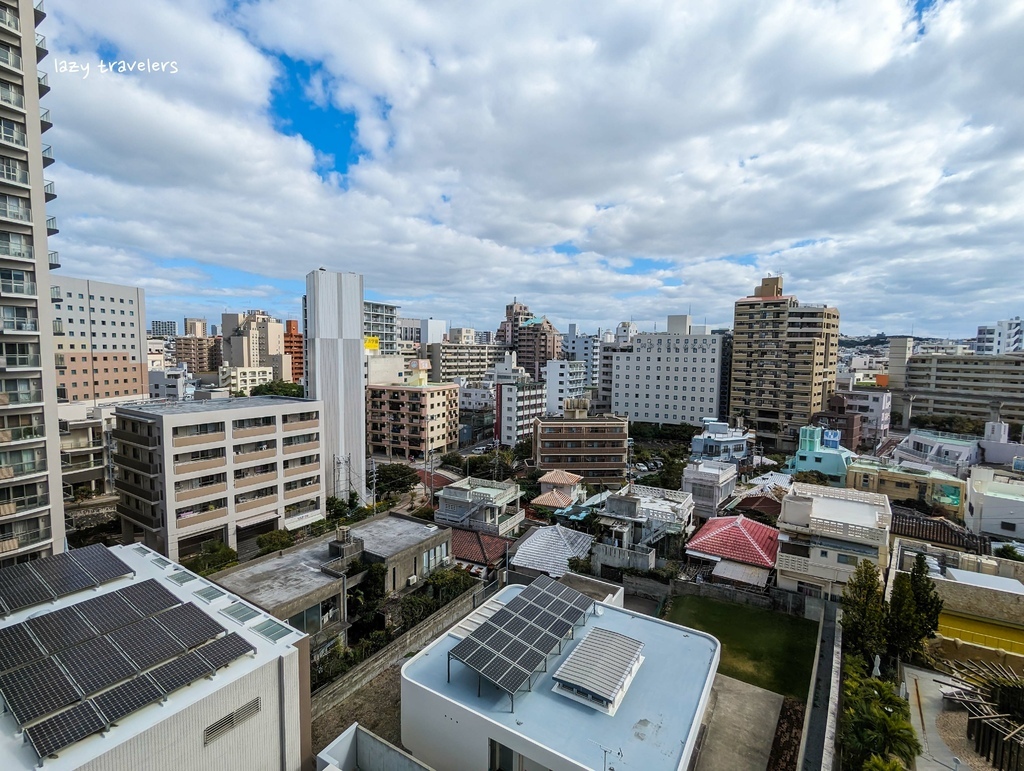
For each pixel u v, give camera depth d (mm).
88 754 13008
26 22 30828
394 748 17609
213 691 15430
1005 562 31812
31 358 31562
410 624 29609
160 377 107938
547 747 15836
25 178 30984
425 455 84062
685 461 76812
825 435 76562
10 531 31109
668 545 39781
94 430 60219
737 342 106625
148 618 18453
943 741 20062
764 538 38469
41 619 17984
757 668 26781
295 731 17891
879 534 31000
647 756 15797
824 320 99000
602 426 73562
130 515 44656
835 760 19109
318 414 53625
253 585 28203
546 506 55438
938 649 25172
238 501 46469
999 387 108000
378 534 36781
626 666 19219
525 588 24359
